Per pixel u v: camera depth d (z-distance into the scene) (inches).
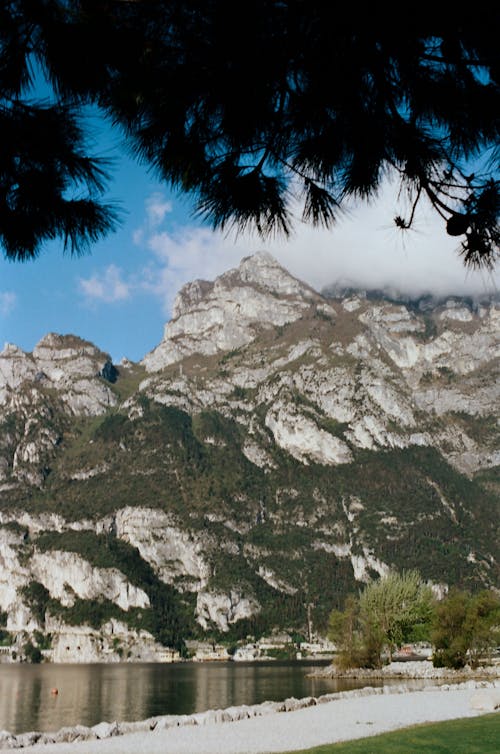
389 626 3868.1
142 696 3284.9
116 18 220.7
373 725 1307.8
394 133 229.5
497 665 3454.7
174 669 6860.2
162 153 236.2
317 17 211.9
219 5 213.0
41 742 1227.9
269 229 243.1
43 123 220.5
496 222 218.2
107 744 1190.9
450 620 3403.1
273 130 238.5
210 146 240.5
